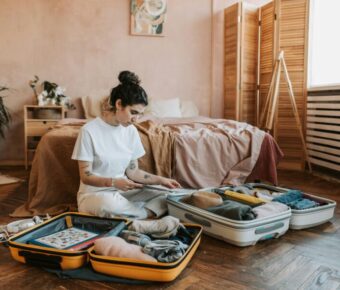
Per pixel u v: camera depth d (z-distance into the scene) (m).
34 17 4.27
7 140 4.34
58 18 4.33
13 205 2.57
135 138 2.08
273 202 2.04
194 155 2.67
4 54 4.25
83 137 1.86
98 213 1.93
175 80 4.70
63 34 4.36
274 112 4.09
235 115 4.52
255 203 2.04
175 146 2.63
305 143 3.92
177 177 2.65
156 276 1.40
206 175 2.71
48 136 2.43
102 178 1.82
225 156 2.75
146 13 4.52
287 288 1.42
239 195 2.15
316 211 2.09
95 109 4.25
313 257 1.71
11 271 1.53
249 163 2.79
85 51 4.43
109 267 1.44
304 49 3.90
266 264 1.63
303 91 3.93
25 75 4.32
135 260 1.41
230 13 4.55
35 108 4.11
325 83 3.89
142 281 1.43
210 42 4.74
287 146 4.05
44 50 4.33
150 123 2.81
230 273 1.54
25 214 2.30
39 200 2.37
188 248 1.58
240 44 4.41
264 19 4.41
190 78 4.74
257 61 4.58
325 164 3.66
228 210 1.87
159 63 4.64
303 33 3.89
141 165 2.58
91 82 4.48
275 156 2.95
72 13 4.36
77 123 2.99
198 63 4.74
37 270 1.54
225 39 4.69
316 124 3.80
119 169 2.00
